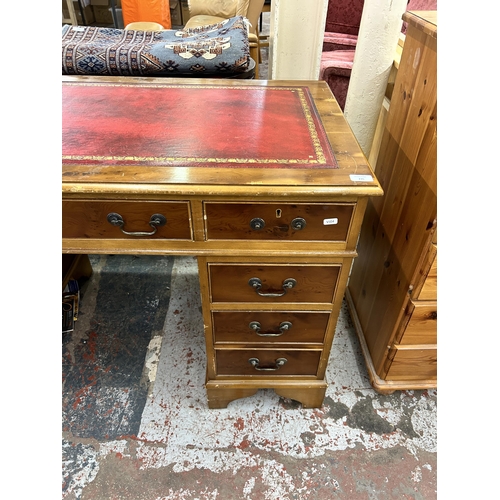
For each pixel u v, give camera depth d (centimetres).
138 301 160
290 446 115
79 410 123
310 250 85
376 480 107
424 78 91
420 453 113
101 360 138
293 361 111
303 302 96
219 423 120
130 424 119
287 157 84
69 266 152
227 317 100
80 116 99
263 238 83
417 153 96
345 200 77
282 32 143
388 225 117
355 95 135
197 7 292
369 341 134
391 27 120
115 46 131
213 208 78
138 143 88
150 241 84
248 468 110
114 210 79
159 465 110
